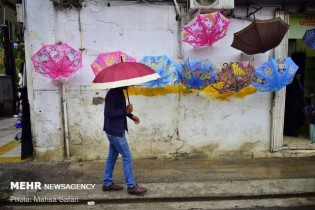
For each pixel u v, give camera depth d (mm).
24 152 6148
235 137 6262
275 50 6070
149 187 4816
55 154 5965
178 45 5945
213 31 5227
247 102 6207
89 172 5465
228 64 5801
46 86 5777
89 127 5996
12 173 5426
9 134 8781
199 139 6203
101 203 4402
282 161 6055
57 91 5805
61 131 5922
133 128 6070
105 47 5852
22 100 6117
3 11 7609
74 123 5973
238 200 4488
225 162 6004
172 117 6105
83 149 6043
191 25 5199
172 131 6141
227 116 6199
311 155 6375
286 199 4527
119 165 5832
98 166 5758
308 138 7180
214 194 4566
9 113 13195
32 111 5863
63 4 5609
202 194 4566
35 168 5660
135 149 6129
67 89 5879
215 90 6090
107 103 4375
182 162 6000
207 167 5730
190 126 6160
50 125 5883
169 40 5930
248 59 6066
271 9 6039
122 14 5820
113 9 5789
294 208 4227
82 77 5871
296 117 7227
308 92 8242
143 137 6105
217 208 4230
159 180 5109
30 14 5609
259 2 5832
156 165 5828
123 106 4402
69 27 5758
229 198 4523
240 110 6211
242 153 6293
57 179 5160
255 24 4977
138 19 5852
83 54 5828
